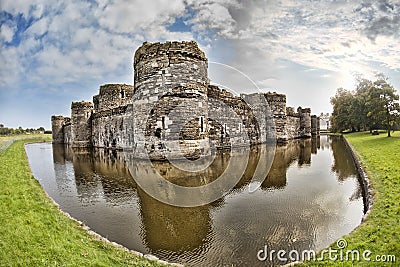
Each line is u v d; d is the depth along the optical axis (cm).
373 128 4178
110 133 2720
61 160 2158
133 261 559
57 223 727
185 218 810
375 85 2948
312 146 2981
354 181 1279
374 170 1310
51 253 564
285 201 955
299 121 4475
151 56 1518
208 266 570
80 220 812
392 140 2562
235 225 757
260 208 885
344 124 5316
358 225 735
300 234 705
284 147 2741
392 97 2866
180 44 1501
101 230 740
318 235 701
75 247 595
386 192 928
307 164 1734
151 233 718
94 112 3284
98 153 2522
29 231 655
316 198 995
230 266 568
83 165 1827
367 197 951
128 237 697
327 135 5609
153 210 877
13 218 737
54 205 905
